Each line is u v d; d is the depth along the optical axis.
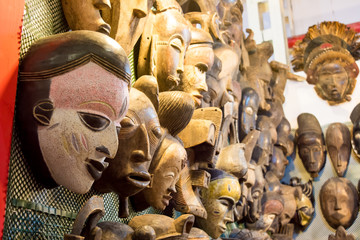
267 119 4.77
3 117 1.42
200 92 2.71
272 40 6.36
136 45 2.52
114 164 1.84
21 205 1.57
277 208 4.61
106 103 1.54
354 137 5.85
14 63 1.49
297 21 7.93
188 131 2.60
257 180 4.32
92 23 1.79
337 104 6.24
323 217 5.80
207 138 2.57
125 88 1.60
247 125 4.22
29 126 1.50
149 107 1.93
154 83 2.04
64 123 1.50
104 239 1.73
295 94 6.40
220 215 2.92
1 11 1.46
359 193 5.76
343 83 6.17
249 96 4.30
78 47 1.52
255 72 4.81
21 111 1.51
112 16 1.98
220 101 3.21
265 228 4.49
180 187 2.54
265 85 4.95
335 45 6.31
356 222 5.63
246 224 4.49
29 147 1.53
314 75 6.35
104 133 1.56
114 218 2.22
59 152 1.51
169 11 2.46
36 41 1.60
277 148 5.49
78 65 1.51
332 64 6.24
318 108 6.29
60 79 1.50
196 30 2.75
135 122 1.85
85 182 1.56
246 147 4.01
